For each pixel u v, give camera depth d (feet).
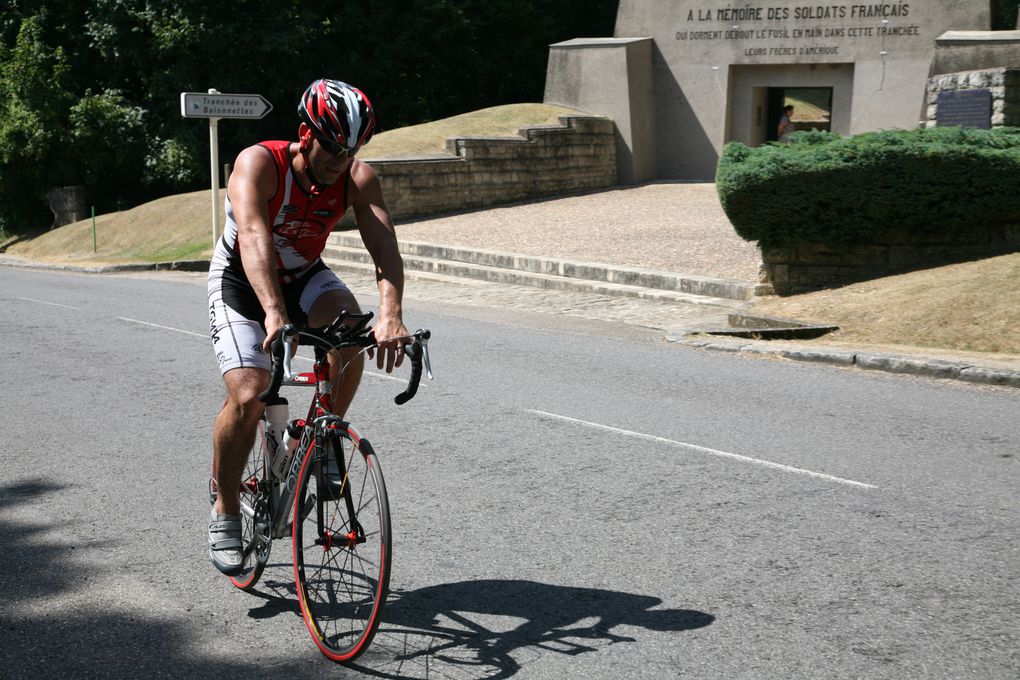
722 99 84.02
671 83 86.07
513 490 18.20
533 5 111.65
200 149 96.12
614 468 19.51
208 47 92.32
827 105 129.49
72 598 13.69
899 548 15.25
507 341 34.50
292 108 105.09
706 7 83.51
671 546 15.39
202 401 25.48
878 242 39.19
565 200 76.38
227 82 95.25
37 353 32.24
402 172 68.69
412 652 11.95
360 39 104.53
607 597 13.52
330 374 12.34
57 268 72.13
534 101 118.42
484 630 12.54
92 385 27.37
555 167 79.05
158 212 83.35
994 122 55.98
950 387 27.02
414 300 46.52
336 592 12.12
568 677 11.29
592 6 119.44
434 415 23.77
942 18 74.64
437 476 19.04
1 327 37.81
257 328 12.60
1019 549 15.20
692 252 51.13
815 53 79.51
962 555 14.96
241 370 12.12
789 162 38.83
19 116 92.84
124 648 12.16
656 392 26.30
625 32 87.35
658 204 71.31
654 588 13.82
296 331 10.96
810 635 12.32
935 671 11.37
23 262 77.51
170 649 12.12
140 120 96.58
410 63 107.45
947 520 16.49
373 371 29.17
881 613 12.94
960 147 37.24
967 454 20.42
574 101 86.48
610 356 31.60
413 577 14.28
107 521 16.84
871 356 29.53
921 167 37.42
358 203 12.83
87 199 101.45
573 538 15.78
